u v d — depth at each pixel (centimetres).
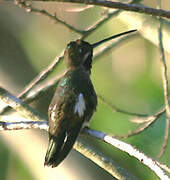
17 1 1018
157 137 1352
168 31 1184
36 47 1712
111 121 1398
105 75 1614
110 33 1483
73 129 868
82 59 937
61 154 852
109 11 1157
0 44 1675
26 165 1408
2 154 1423
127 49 1627
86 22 1577
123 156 1455
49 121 881
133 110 1472
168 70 1539
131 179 904
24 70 1622
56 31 1716
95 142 1473
